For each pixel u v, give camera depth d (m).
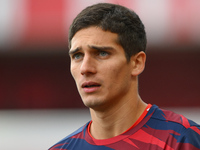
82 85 5.26
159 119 5.45
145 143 5.20
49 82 20.38
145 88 19.05
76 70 5.41
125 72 5.38
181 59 18.89
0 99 20.59
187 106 18.91
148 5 19.22
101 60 5.24
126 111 5.48
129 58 5.44
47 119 18.70
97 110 5.41
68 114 19.52
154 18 19.14
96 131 5.70
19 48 20.55
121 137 5.37
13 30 20.70
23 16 20.91
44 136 15.83
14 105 20.44
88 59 5.20
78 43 5.30
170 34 18.91
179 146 4.98
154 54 18.98
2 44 20.52
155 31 19.00
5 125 17.39
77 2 20.38
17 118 18.92
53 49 20.39
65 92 20.22
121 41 5.32
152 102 19.05
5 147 15.12
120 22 5.37
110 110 5.43
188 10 19.12
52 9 21.02
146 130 5.34
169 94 19.05
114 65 5.22
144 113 5.58
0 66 20.59
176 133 5.14
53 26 20.53
